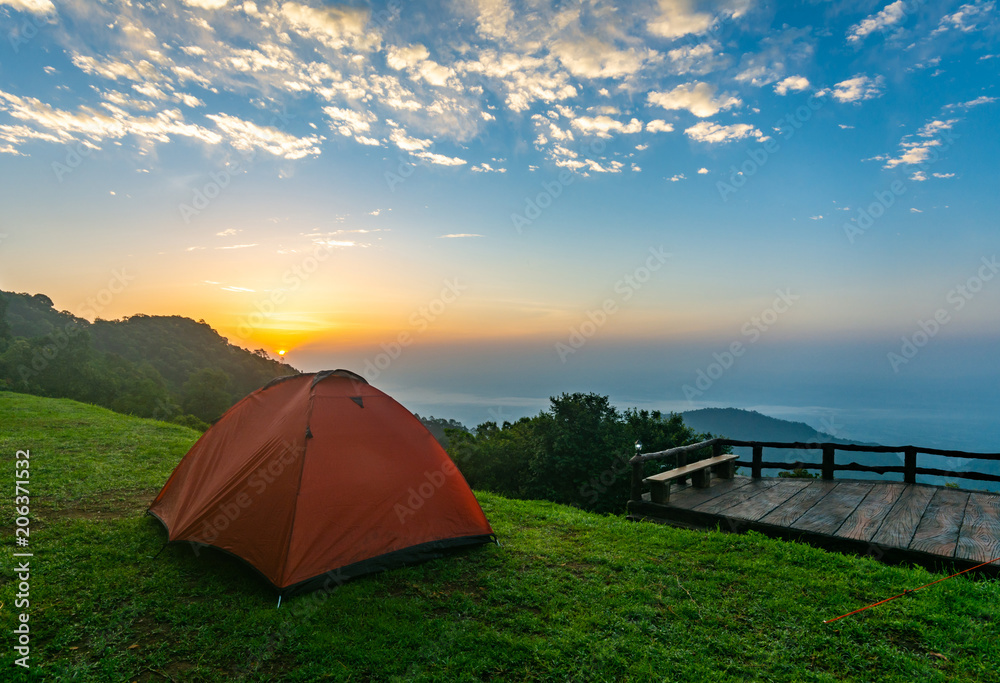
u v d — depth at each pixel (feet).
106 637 14.35
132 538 21.56
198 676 12.84
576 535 24.11
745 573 18.74
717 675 12.68
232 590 17.38
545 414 49.85
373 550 18.86
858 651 13.62
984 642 13.67
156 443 43.65
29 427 47.93
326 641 14.28
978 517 23.27
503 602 16.92
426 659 13.56
